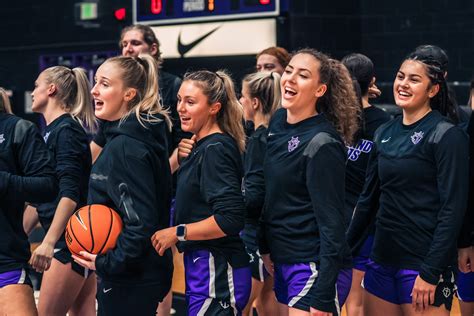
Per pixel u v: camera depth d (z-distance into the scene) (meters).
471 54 10.02
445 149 4.31
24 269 4.66
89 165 5.55
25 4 12.68
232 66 10.04
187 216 4.42
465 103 9.98
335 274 4.07
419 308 4.39
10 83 12.89
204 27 10.20
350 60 5.74
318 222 4.12
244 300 4.50
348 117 4.38
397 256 4.52
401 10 10.28
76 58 12.27
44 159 4.68
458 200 4.29
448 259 4.30
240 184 4.41
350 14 10.21
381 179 4.60
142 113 4.42
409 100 4.47
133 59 4.56
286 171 4.23
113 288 4.41
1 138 4.65
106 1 11.70
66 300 5.43
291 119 4.31
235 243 4.46
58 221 5.21
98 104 4.54
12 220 4.63
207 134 4.50
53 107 5.58
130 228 4.28
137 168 4.32
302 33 9.84
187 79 4.48
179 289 8.12
